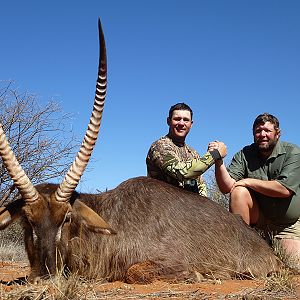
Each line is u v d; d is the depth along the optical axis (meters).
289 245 3.21
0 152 2.23
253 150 3.35
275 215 3.20
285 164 3.18
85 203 2.56
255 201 3.18
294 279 2.45
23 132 5.02
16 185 2.24
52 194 2.29
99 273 2.44
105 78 2.36
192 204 2.65
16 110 5.02
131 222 2.50
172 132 3.16
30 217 2.24
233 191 3.12
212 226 2.62
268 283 2.23
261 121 3.18
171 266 2.44
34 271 2.17
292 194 3.14
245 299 1.98
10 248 4.27
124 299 2.00
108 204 2.57
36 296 1.86
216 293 2.11
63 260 2.27
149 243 2.46
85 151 2.32
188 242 2.52
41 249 2.20
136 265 2.41
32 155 5.02
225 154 2.95
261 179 3.26
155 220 2.52
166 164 2.88
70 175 2.29
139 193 2.60
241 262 2.62
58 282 1.96
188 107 3.19
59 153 5.13
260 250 2.71
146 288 2.22
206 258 2.54
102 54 2.32
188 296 2.04
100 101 2.36
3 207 2.32
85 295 1.91
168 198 2.61
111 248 2.46
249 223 3.19
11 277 2.75
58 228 2.25
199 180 3.30
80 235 2.38
